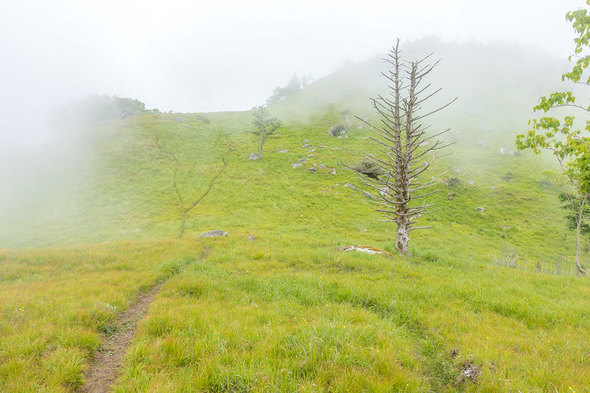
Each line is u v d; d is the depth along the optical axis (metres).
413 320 7.21
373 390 3.83
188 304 8.12
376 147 76.31
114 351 5.78
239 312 7.32
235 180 59.94
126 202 51.94
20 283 11.72
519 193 53.56
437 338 6.02
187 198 53.00
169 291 9.62
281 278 10.93
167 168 67.31
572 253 35.03
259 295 9.25
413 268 13.00
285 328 6.01
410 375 4.35
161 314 6.82
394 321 7.12
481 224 44.19
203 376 4.25
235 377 4.21
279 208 48.16
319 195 53.62
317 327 5.71
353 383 3.92
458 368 4.90
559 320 7.21
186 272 12.73
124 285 10.20
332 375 4.20
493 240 38.88
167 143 82.50
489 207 49.06
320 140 87.06
